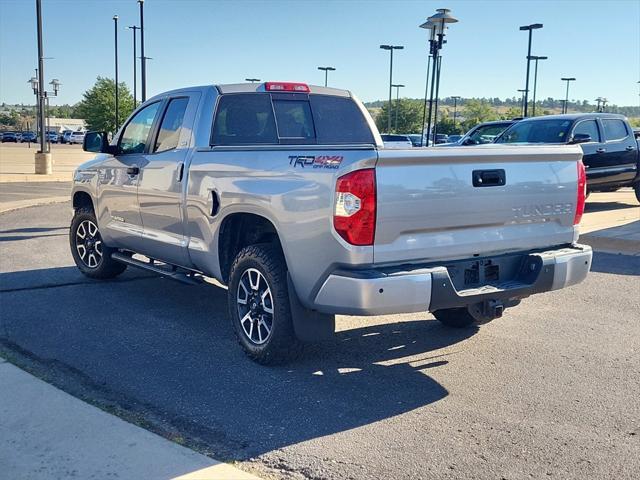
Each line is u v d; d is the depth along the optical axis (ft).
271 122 21.06
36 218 46.09
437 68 59.88
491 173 15.83
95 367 17.03
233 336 19.76
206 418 14.08
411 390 15.78
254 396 15.30
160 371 16.81
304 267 15.48
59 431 13.03
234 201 17.40
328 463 12.21
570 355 18.35
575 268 17.08
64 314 21.84
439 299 14.83
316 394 15.47
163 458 12.06
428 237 15.20
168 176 20.49
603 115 48.73
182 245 20.15
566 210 17.43
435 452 12.67
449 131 231.71
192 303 23.48
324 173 14.85
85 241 26.61
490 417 14.29
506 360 17.94
